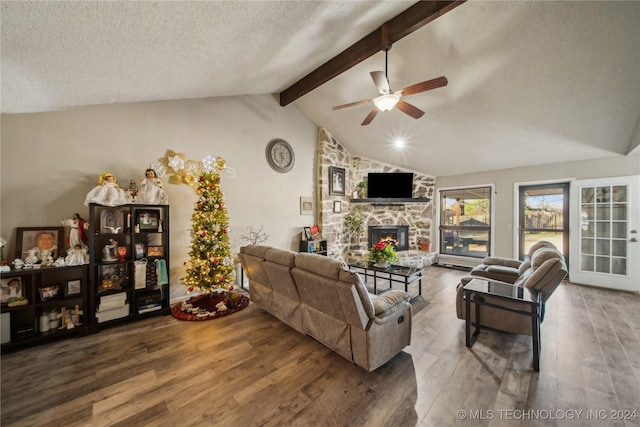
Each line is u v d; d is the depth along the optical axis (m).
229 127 4.20
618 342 2.46
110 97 2.93
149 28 1.81
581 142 3.89
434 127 4.50
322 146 5.55
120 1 1.46
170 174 3.61
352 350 2.02
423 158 5.58
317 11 2.23
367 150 5.97
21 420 1.56
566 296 3.78
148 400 1.72
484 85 3.35
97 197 2.70
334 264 2.00
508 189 5.14
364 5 2.33
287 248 5.00
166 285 3.22
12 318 2.43
